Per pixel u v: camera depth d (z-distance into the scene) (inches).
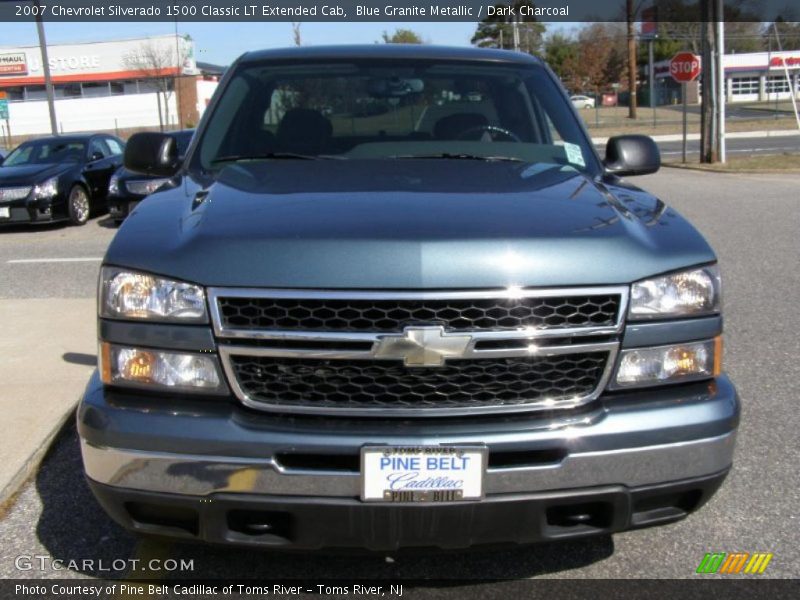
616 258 98.0
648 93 2738.7
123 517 100.5
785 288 289.7
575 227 101.1
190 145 149.5
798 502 138.0
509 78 161.9
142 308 98.0
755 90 2655.0
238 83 158.1
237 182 122.7
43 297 295.3
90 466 99.8
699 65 813.9
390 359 93.6
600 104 2719.0
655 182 652.1
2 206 482.3
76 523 132.8
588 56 2659.9
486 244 95.3
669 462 98.6
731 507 136.8
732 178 669.9
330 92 155.3
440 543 97.0
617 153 151.6
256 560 120.3
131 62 2228.1
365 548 97.6
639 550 124.0
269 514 97.7
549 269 95.4
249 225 101.0
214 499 95.4
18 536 128.8
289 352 94.2
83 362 210.7
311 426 94.5
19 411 175.3
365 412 94.8
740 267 324.2
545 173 129.1
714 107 782.5
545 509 97.1
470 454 93.0
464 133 151.8
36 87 2342.5
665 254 101.0
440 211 103.7
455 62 163.2
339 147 146.9
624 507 99.0
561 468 95.5
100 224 523.8
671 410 98.7
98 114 2288.4
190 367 96.9
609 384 98.3
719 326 103.7
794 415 175.5
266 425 94.4
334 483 93.7
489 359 95.0
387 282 93.0
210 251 97.2
